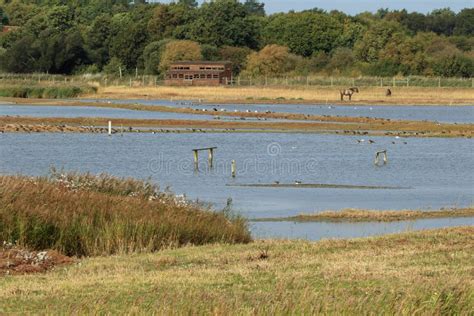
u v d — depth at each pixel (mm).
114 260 46938
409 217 73000
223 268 43750
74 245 51156
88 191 59062
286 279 39969
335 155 128750
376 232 65625
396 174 107938
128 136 155375
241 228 57781
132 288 38312
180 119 190000
